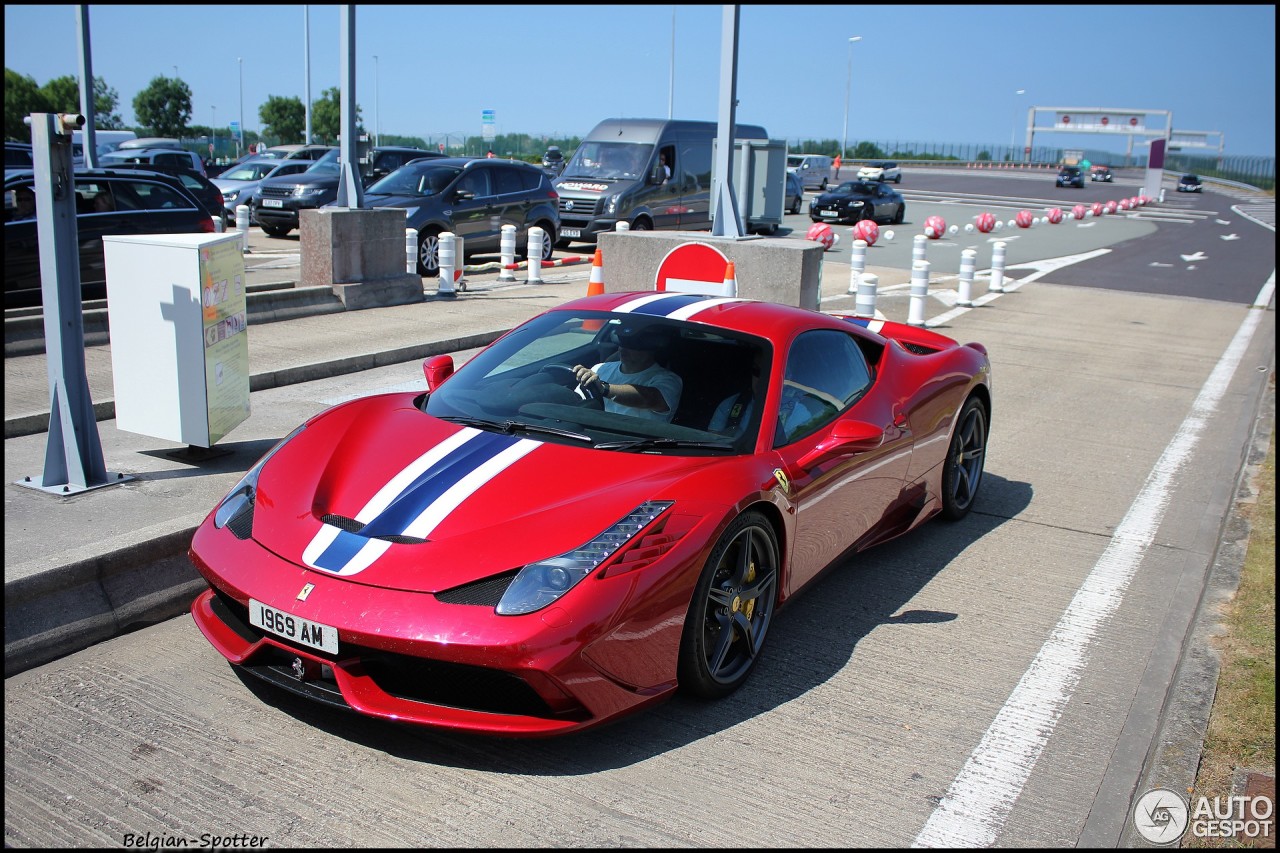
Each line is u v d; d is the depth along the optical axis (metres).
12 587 3.49
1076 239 27.48
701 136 20.58
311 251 11.45
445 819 2.72
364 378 8.12
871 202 29.50
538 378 3.98
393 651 2.80
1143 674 3.83
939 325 12.41
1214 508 5.93
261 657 3.15
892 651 3.93
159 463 5.36
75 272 4.72
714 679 3.38
